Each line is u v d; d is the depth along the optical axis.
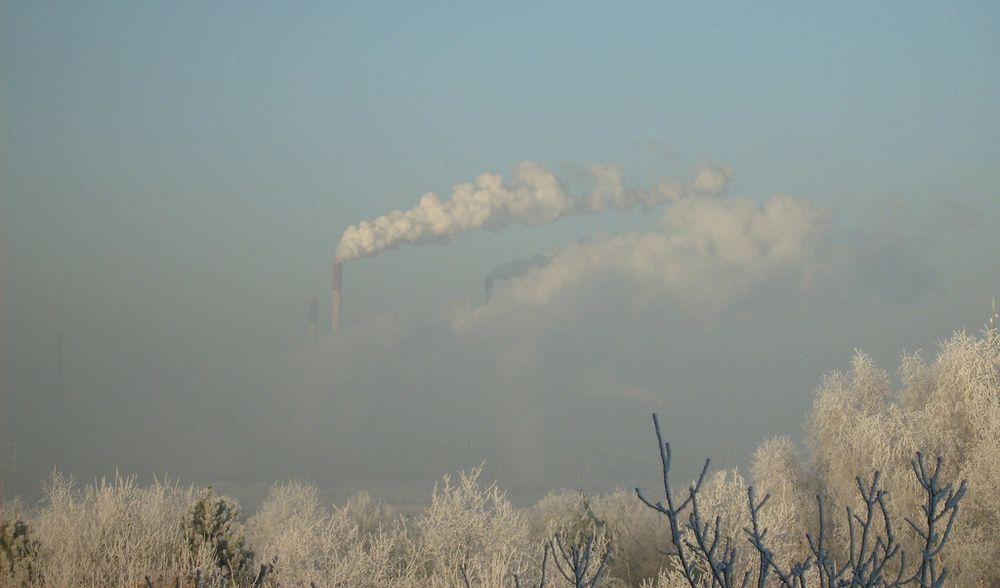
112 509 20.23
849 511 4.57
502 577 18.09
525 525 22.78
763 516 23.45
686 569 4.25
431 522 22.06
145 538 19.89
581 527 26.16
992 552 26.25
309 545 19.59
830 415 33.28
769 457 33.66
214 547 19.41
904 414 32.12
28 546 20.11
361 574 19.53
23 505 21.27
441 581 19.75
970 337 32.94
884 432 30.52
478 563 19.50
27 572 18.94
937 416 32.22
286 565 19.20
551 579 18.80
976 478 28.52
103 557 18.95
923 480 4.38
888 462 30.00
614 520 29.12
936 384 33.75
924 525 26.66
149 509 21.27
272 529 28.95
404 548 22.41
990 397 31.70
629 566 28.17
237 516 21.41
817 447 34.28
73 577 18.05
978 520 27.94
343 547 20.81
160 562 18.97
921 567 4.33
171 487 22.30
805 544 26.39
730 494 24.88
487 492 22.64
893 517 27.84
